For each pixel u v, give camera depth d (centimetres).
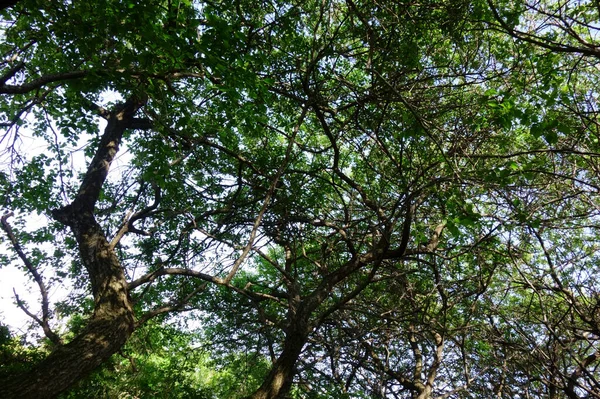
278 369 759
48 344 1052
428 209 817
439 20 696
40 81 639
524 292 962
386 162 879
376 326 951
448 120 764
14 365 855
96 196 937
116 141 1002
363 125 818
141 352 1255
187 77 941
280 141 1226
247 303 1167
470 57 782
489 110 612
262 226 1046
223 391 1453
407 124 646
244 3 793
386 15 715
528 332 894
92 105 1030
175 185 969
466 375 842
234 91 657
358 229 975
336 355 879
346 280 982
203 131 941
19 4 716
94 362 688
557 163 723
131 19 561
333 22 815
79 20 627
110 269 836
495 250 793
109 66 673
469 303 952
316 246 1185
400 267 1035
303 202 1020
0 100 1088
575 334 753
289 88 860
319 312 996
